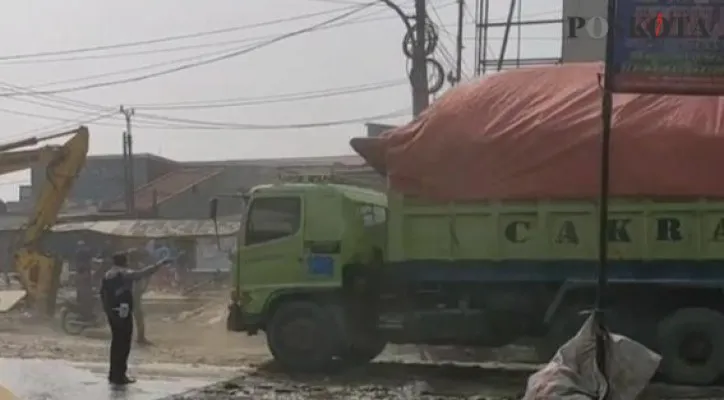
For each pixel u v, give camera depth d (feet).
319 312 48.70
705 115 43.04
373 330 48.37
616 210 43.86
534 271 44.88
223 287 134.10
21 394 42.24
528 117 44.62
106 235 138.31
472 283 46.26
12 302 80.59
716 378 43.29
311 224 49.06
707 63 21.45
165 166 245.04
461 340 46.93
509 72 47.26
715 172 42.45
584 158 43.55
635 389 20.92
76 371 49.93
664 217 43.45
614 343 21.21
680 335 43.52
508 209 44.98
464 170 45.24
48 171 81.61
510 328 45.93
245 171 221.66
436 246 46.21
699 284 43.09
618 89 21.71
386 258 47.42
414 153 45.98
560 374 20.79
